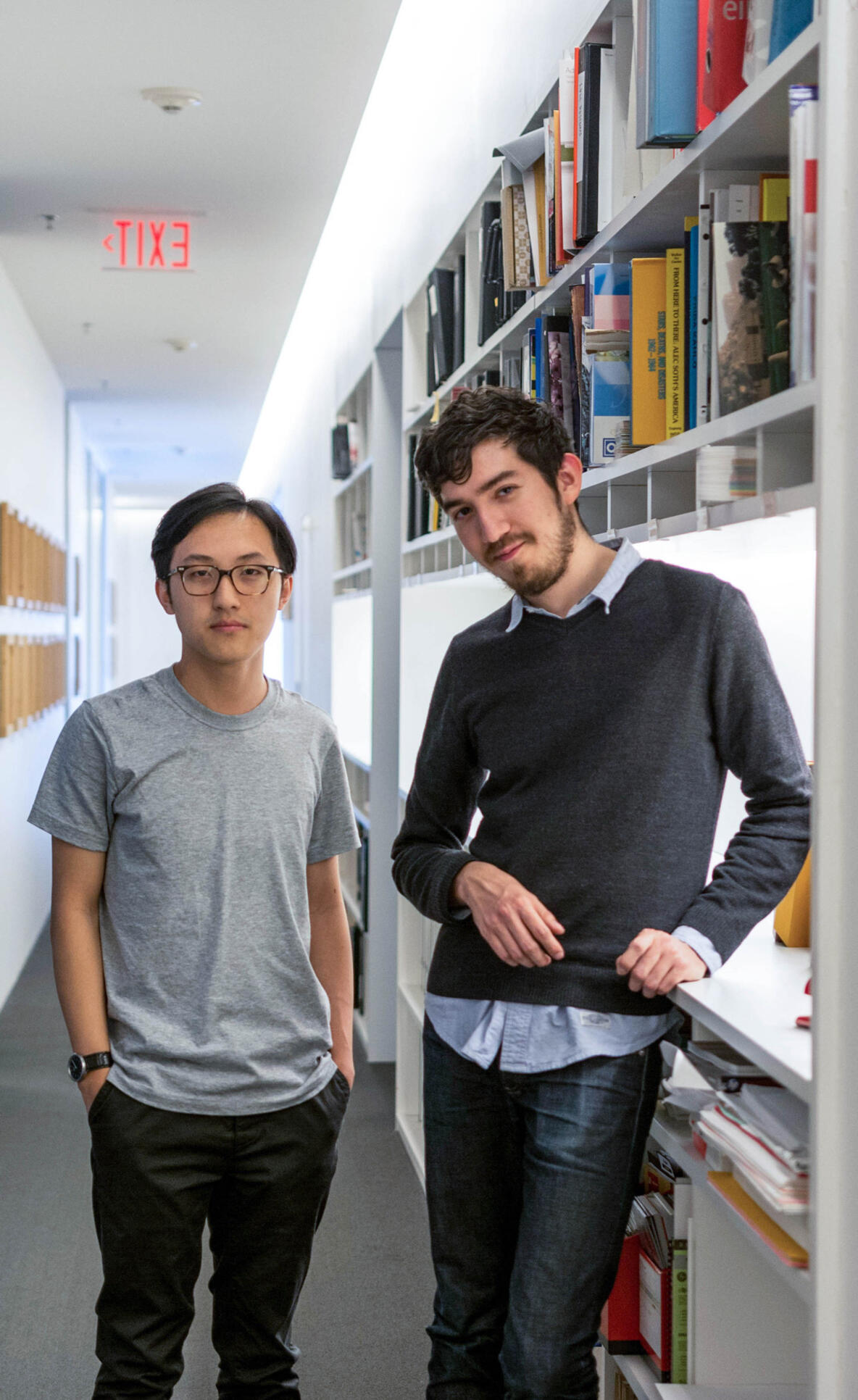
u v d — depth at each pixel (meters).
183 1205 1.94
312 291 8.38
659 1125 1.93
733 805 2.61
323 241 7.28
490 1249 1.91
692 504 2.06
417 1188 3.95
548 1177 1.75
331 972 2.21
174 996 1.94
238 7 3.93
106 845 2.00
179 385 10.34
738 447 1.72
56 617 9.83
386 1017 5.37
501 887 1.77
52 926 1.99
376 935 5.35
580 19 2.56
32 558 7.57
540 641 1.85
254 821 1.97
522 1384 1.72
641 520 2.33
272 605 2.01
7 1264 3.41
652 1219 2.07
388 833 5.36
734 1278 1.92
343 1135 4.44
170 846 1.94
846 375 1.34
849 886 1.33
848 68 1.34
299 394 9.85
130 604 21.02
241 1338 2.07
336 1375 2.84
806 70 1.42
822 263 1.34
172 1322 1.97
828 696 1.34
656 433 2.03
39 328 8.27
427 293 4.24
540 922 1.73
